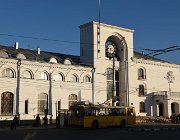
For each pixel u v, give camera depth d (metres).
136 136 26.23
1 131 33.00
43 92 46.91
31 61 45.84
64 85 49.31
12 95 43.69
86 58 55.84
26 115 44.53
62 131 32.59
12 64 44.03
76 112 36.69
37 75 46.56
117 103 58.69
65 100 49.19
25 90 44.91
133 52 61.66
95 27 55.41
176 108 62.16
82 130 34.22
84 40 56.91
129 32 60.38
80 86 51.34
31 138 24.56
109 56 57.84
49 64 47.91
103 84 54.97
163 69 65.00
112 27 57.56
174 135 27.19
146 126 42.19
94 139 23.61
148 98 61.59
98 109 37.59
